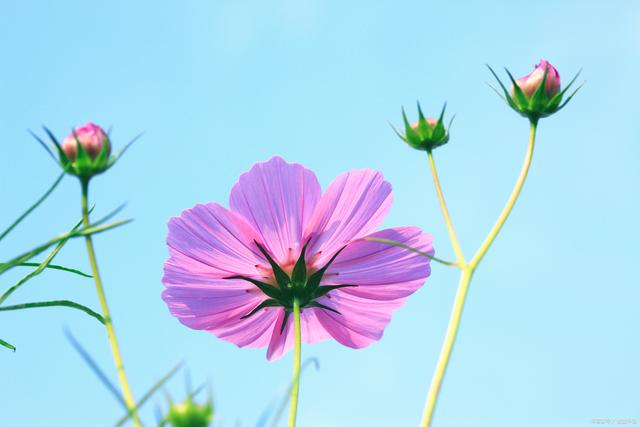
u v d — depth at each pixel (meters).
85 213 0.33
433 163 0.37
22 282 0.33
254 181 0.38
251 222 0.38
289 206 0.38
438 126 0.37
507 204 0.35
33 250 0.31
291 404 0.33
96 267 0.32
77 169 0.33
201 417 0.27
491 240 0.34
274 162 0.38
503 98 0.38
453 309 0.34
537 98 0.37
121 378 0.31
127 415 0.28
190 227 0.38
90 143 0.33
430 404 0.33
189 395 0.27
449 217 0.35
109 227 0.31
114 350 0.32
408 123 0.38
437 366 0.33
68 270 0.34
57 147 0.33
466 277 0.34
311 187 0.38
